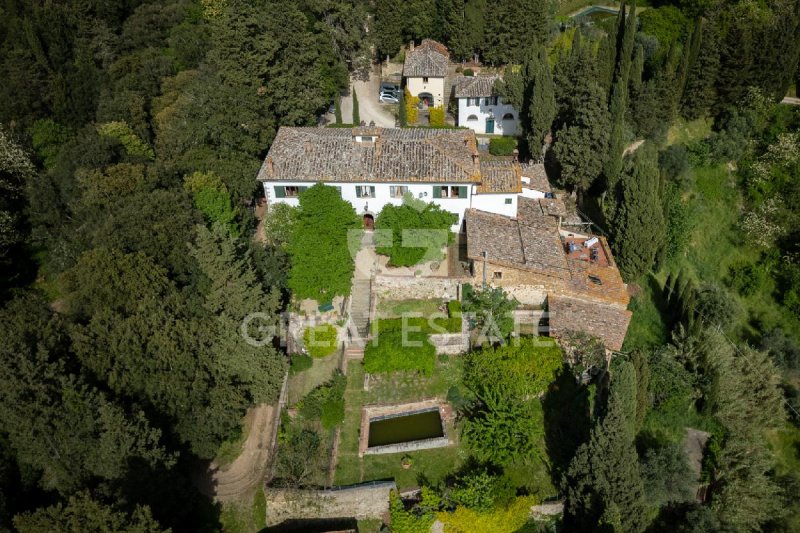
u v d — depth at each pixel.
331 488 38.56
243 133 60.88
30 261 55.69
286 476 39.53
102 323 39.56
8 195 55.97
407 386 45.28
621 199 56.66
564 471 39.25
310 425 43.16
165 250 45.62
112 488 34.34
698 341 49.47
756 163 69.94
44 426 34.50
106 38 84.06
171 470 36.69
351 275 50.12
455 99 79.69
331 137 56.00
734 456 44.56
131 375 38.66
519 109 68.00
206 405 40.81
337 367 46.69
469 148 55.56
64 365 37.31
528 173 59.78
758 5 80.00
